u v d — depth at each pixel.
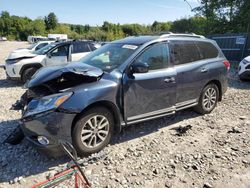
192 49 5.26
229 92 8.03
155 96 4.46
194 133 4.74
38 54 9.80
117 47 4.70
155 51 4.54
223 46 16.83
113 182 3.24
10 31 95.25
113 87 3.87
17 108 4.00
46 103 3.45
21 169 3.48
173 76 4.68
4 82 9.69
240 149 4.13
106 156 3.82
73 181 3.18
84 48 9.77
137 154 3.92
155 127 4.97
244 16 21.88
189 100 5.19
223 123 5.25
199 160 3.79
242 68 9.56
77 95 3.55
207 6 23.95
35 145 3.56
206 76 5.39
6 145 4.11
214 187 3.19
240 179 3.37
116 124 4.10
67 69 3.79
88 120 3.69
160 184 3.23
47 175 3.35
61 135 3.46
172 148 4.14
